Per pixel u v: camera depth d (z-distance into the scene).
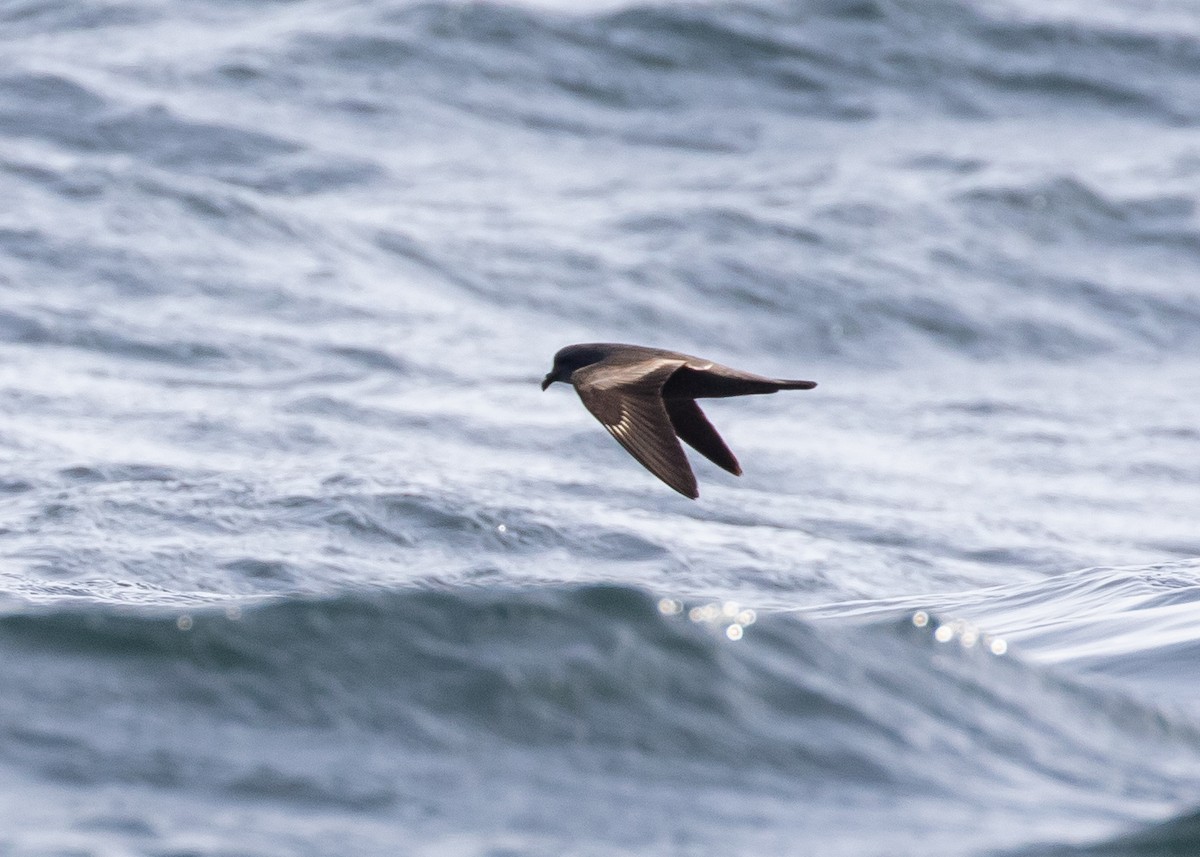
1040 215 41.09
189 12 50.34
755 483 25.59
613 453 26.17
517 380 29.72
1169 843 9.51
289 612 11.74
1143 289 38.56
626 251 37.25
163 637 11.38
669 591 20.27
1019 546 23.25
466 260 36.09
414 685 10.98
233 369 29.34
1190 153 46.28
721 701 11.00
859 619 18.77
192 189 36.50
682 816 9.74
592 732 10.61
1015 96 49.00
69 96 41.72
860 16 50.84
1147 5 55.78
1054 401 31.88
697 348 34.25
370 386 28.86
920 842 9.55
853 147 45.12
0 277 31.84
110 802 9.48
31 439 24.67
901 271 37.72
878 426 29.59
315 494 22.36
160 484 22.77
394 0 49.53
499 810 9.69
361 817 9.51
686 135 45.03
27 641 11.28
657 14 49.38
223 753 10.14
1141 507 25.89
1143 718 11.68
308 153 41.28
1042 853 9.42
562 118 45.31
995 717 11.32
